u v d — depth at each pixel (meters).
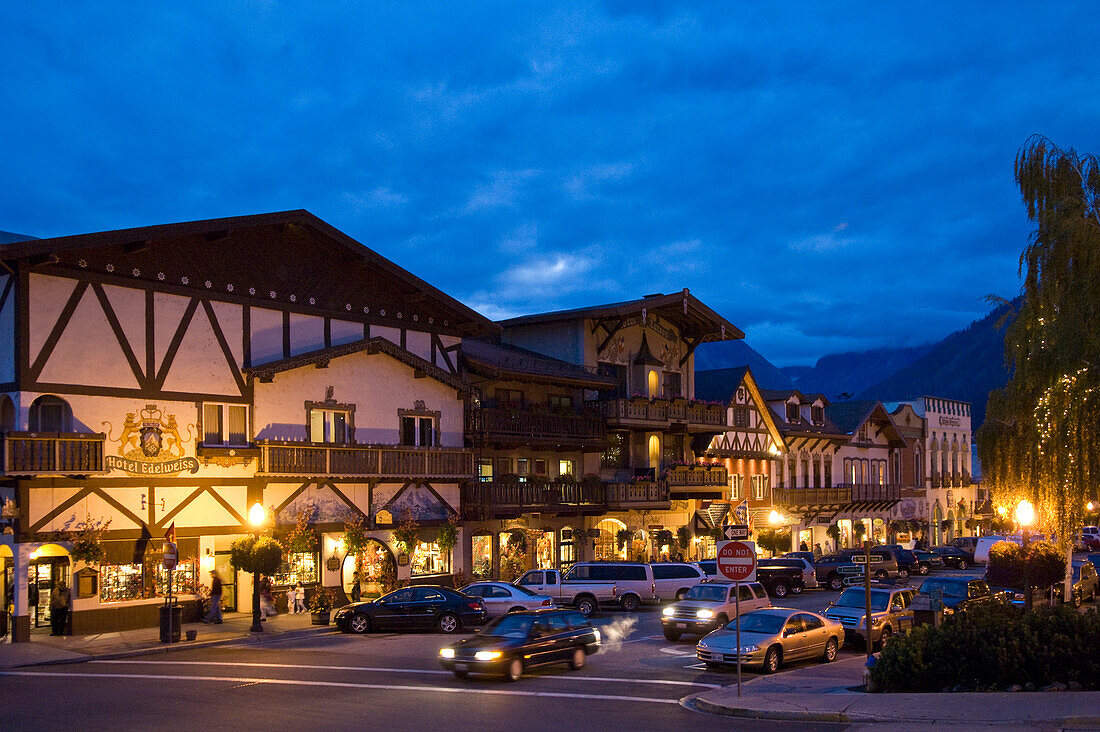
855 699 18.06
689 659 25.42
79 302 28.84
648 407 47.97
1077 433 21.08
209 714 17.38
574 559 46.62
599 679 22.17
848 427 70.75
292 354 34.84
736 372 58.78
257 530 32.28
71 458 27.77
